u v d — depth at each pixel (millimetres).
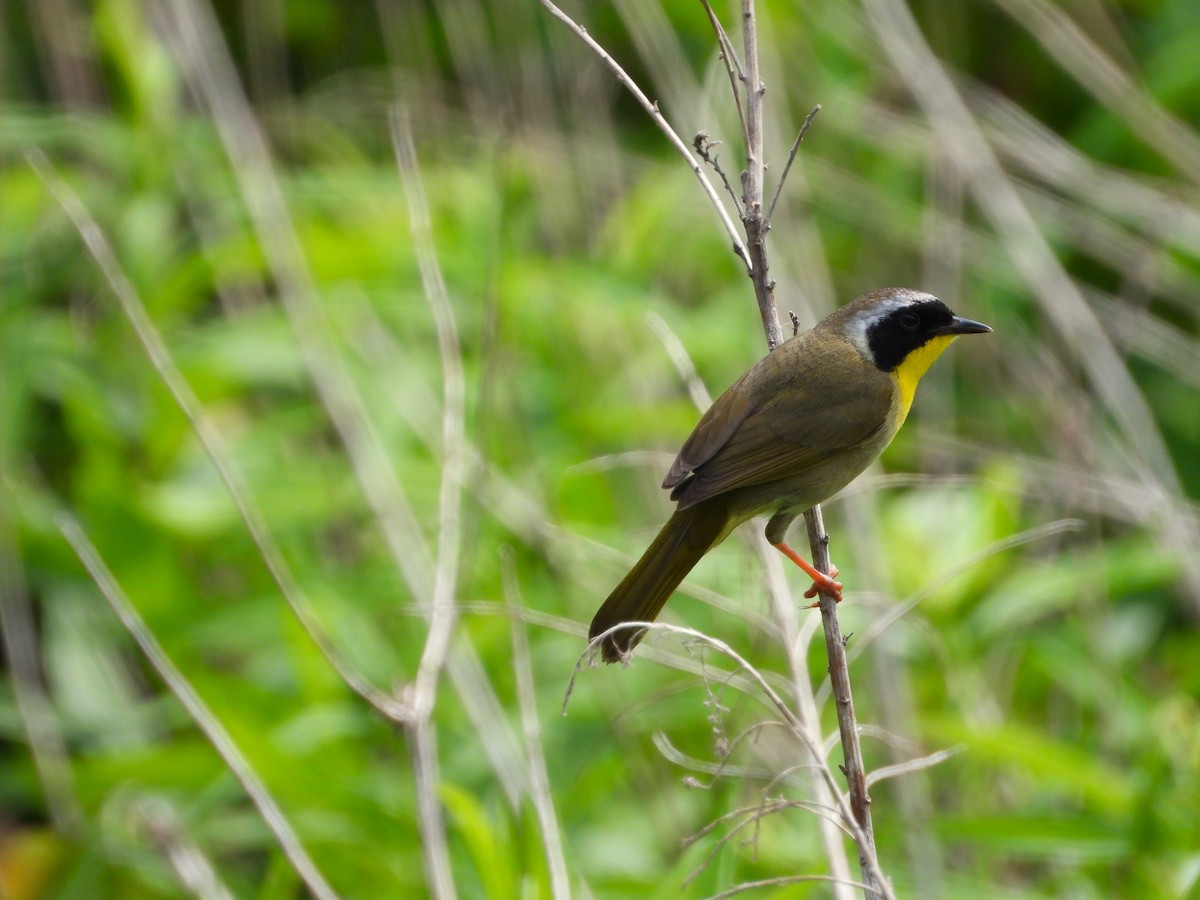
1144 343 13656
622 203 13461
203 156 13289
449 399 9555
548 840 7477
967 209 15195
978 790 10438
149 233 12289
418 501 11602
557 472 11430
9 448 11305
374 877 9352
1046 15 13820
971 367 14086
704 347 12156
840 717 6949
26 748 11250
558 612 10695
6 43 14359
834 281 14180
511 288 11570
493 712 9125
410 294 12562
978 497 11031
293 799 9547
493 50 15188
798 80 14156
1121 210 13930
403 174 10008
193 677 10484
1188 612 12844
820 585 8062
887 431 8617
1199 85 15391
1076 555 12336
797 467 8250
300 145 14781
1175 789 9164
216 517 11203
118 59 12875
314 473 11891
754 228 7566
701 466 8125
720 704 7059
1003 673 11117
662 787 10008
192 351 11859
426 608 8523
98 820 9992
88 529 11008
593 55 14086
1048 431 13250
